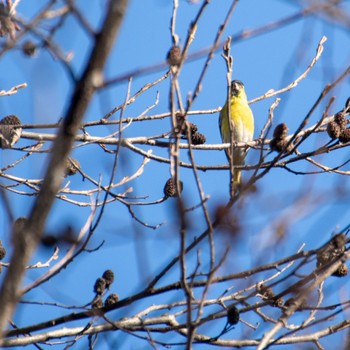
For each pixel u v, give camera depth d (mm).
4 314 4473
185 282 6582
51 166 4574
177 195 6402
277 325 6840
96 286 8234
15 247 4562
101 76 4562
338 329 8531
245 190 6121
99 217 7211
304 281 7422
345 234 7828
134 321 8539
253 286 8406
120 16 4492
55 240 7262
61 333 8648
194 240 6867
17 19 5688
